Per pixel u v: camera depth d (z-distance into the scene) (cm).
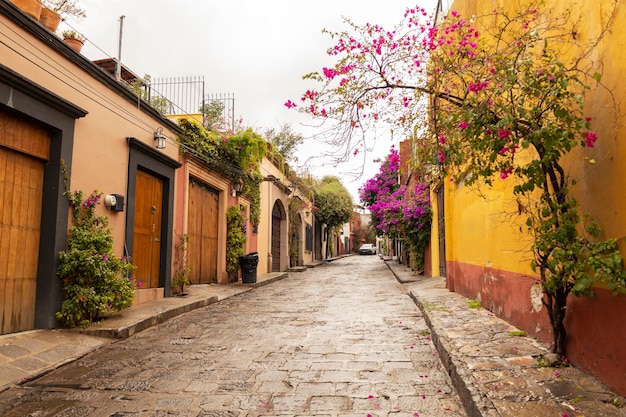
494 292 668
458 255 958
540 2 415
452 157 407
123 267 696
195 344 605
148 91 1112
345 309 903
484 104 360
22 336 561
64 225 646
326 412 370
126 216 820
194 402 396
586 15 364
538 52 448
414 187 1541
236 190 1426
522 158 516
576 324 392
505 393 348
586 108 366
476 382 376
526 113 343
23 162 603
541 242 384
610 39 331
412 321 751
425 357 529
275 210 2141
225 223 1358
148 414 370
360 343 601
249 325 736
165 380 456
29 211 611
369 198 2416
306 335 654
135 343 613
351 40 474
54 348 547
